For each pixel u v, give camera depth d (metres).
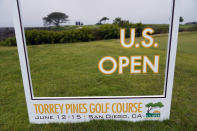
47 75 4.42
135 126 2.34
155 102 2.34
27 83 2.24
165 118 2.43
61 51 5.21
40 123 2.46
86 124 2.39
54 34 4.25
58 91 3.76
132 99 2.33
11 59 6.29
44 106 2.37
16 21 1.98
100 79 4.21
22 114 2.85
